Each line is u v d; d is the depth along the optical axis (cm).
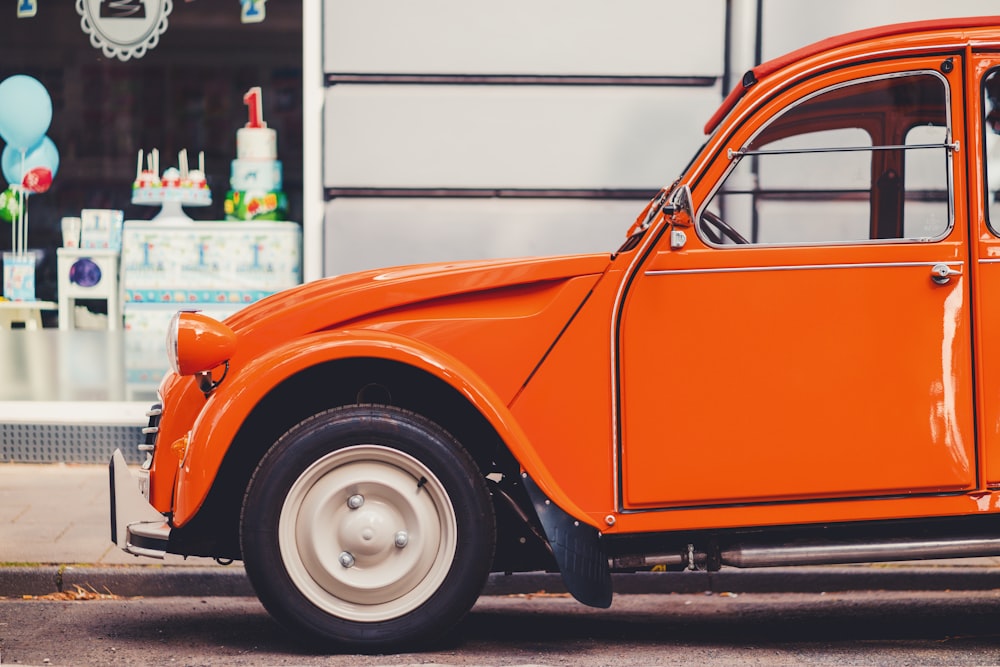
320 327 443
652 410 424
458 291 436
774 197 435
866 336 421
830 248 423
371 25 812
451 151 816
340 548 423
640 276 425
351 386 453
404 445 421
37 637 471
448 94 815
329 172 820
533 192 820
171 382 459
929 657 438
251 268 856
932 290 422
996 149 427
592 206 819
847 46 436
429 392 454
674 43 812
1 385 865
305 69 834
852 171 433
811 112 434
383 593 424
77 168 862
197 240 859
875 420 421
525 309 433
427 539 424
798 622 508
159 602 546
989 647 456
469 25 811
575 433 427
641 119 815
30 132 862
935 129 430
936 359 421
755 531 427
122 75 859
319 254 835
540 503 418
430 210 818
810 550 425
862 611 530
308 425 421
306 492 422
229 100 855
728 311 422
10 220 865
